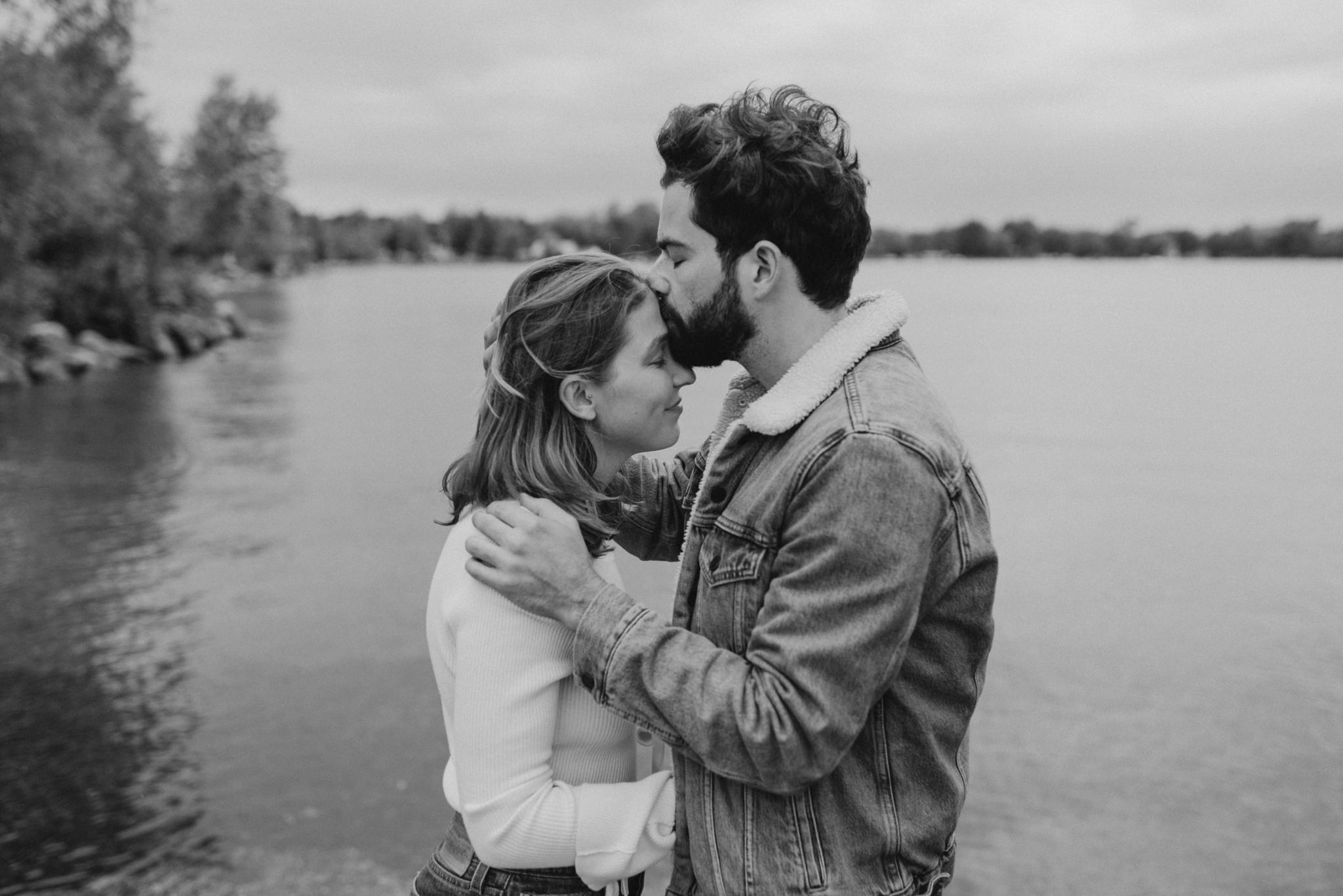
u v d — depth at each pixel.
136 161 32.62
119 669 8.63
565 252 1.75
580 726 1.71
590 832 1.62
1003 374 29.69
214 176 46.12
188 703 7.98
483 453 1.73
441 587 1.71
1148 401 25.27
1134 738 8.01
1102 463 18.39
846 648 1.44
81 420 21.22
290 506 14.34
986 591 1.60
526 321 1.68
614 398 1.68
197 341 34.97
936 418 1.56
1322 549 13.15
